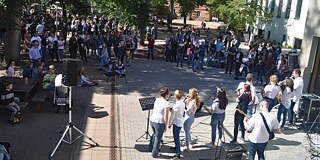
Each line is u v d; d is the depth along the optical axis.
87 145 9.87
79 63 9.29
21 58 20.55
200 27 57.69
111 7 29.38
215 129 9.98
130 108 13.38
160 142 9.48
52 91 13.33
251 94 10.34
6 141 9.81
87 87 16.11
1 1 16.14
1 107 11.09
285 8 37.16
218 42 24.50
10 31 18.86
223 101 9.81
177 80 18.86
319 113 11.77
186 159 9.29
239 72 19.98
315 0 15.38
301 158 9.72
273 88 11.32
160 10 49.03
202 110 13.66
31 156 9.01
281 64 18.11
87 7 32.62
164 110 8.99
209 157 9.42
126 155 9.39
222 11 39.09
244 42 40.53
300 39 34.00
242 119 10.20
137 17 28.94
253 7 37.28
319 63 15.77
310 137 10.29
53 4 30.75
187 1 47.19
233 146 8.61
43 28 23.31
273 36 39.59
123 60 22.08
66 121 11.59
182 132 11.15
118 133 10.87
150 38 25.55
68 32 31.47
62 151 9.41
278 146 10.53
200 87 17.52
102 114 12.52
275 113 13.44
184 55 24.77
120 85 16.89
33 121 11.45
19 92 12.26
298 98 11.95
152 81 18.19
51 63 20.19
